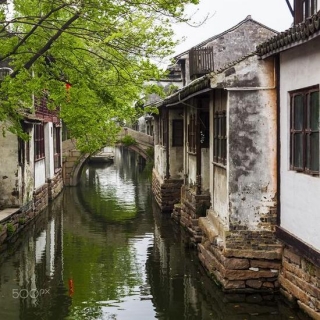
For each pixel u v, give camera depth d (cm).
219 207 1280
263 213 1100
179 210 2069
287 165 1032
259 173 1098
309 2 1046
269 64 1079
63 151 3353
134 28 1213
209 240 1295
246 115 1093
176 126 2319
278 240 1077
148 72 1293
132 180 3803
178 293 1177
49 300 1145
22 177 1978
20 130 1284
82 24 1258
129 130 3484
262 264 1098
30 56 1291
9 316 1048
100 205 2564
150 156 3494
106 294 1178
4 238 1664
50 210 2420
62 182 3269
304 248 929
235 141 1098
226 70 1080
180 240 1736
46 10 1208
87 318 1032
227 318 991
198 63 2050
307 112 933
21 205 1941
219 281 1148
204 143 1647
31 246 1673
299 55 952
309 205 919
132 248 1628
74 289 1216
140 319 1026
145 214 2281
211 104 1377
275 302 1059
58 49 1311
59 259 1499
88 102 1382
